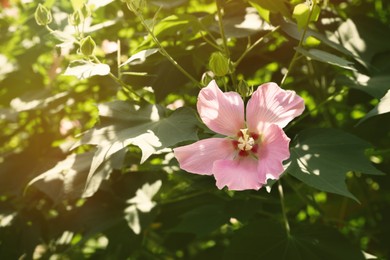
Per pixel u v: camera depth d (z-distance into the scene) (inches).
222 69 26.4
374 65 33.6
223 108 25.2
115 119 28.1
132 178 34.4
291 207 38.5
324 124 39.3
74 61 27.8
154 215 33.4
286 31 31.0
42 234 34.5
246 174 24.6
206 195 35.7
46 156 35.5
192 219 36.2
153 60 33.5
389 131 38.0
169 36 33.7
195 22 30.2
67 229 33.5
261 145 25.1
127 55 35.8
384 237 36.5
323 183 25.9
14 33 39.9
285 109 24.9
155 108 28.3
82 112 39.0
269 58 34.9
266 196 30.8
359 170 26.5
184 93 36.3
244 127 25.4
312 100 40.9
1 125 39.7
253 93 25.2
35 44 38.0
